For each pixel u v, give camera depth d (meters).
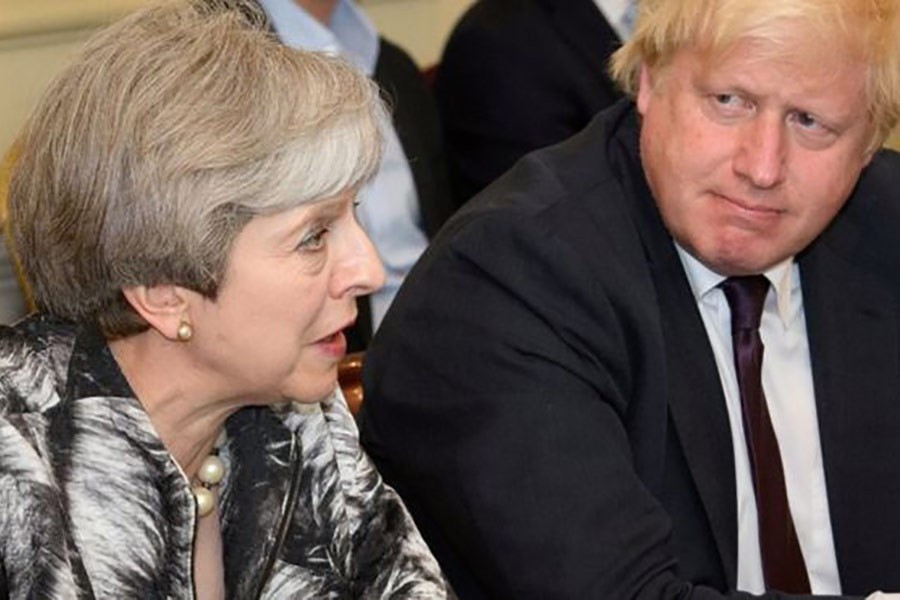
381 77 3.92
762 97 2.06
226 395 1.81
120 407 1.76
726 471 2.21
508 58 3.92
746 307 2.27
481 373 2.11
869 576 2.32
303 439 1.96
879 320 2.35
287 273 1.71
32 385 1.75
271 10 3.75
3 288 3.73
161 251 1.67
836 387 2.32
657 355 2.16
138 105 1.66
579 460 2.06
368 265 1.76
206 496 1.88
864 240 2.38
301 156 1.66
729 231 2.13
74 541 1.72
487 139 3.96
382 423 2.23
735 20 2.02
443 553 2.26
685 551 2.20
